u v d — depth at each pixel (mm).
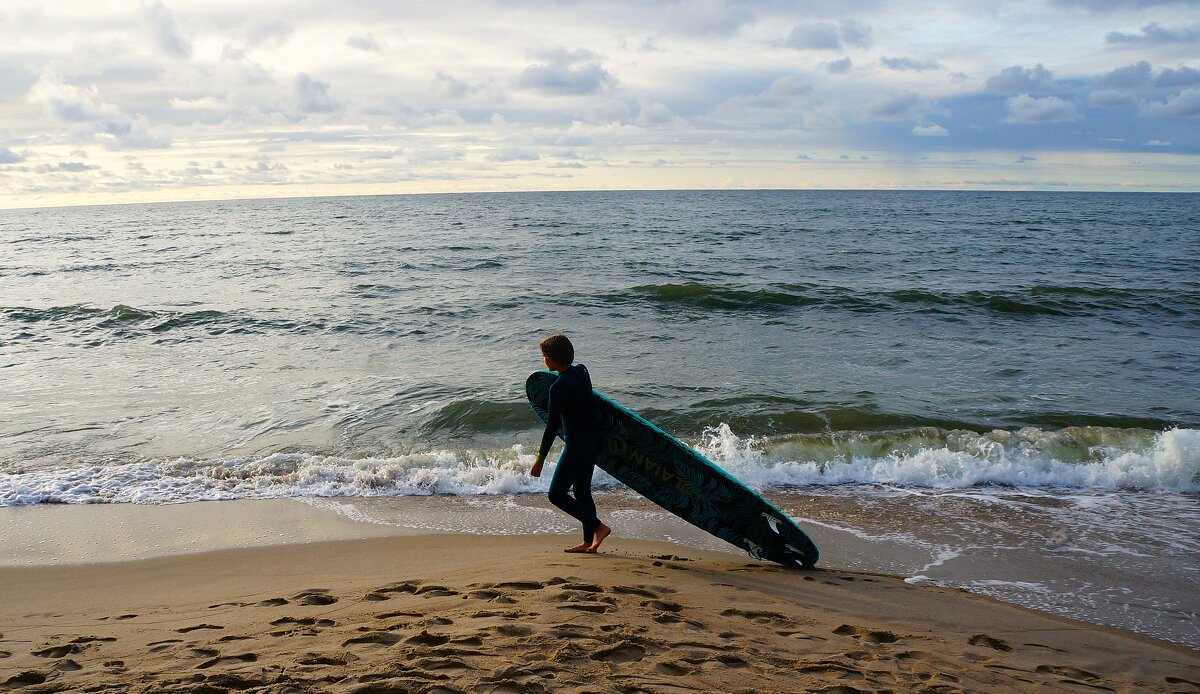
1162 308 17516
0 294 20234
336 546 5707
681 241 35844
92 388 10891
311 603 4004
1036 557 5605
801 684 2967
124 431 8961
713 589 4312
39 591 4762
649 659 3053
